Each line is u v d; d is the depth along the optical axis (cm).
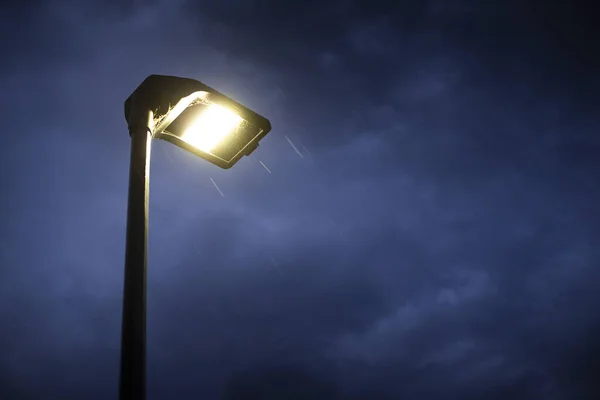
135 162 552
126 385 432
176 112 609
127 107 598
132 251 490
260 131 663
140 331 455
